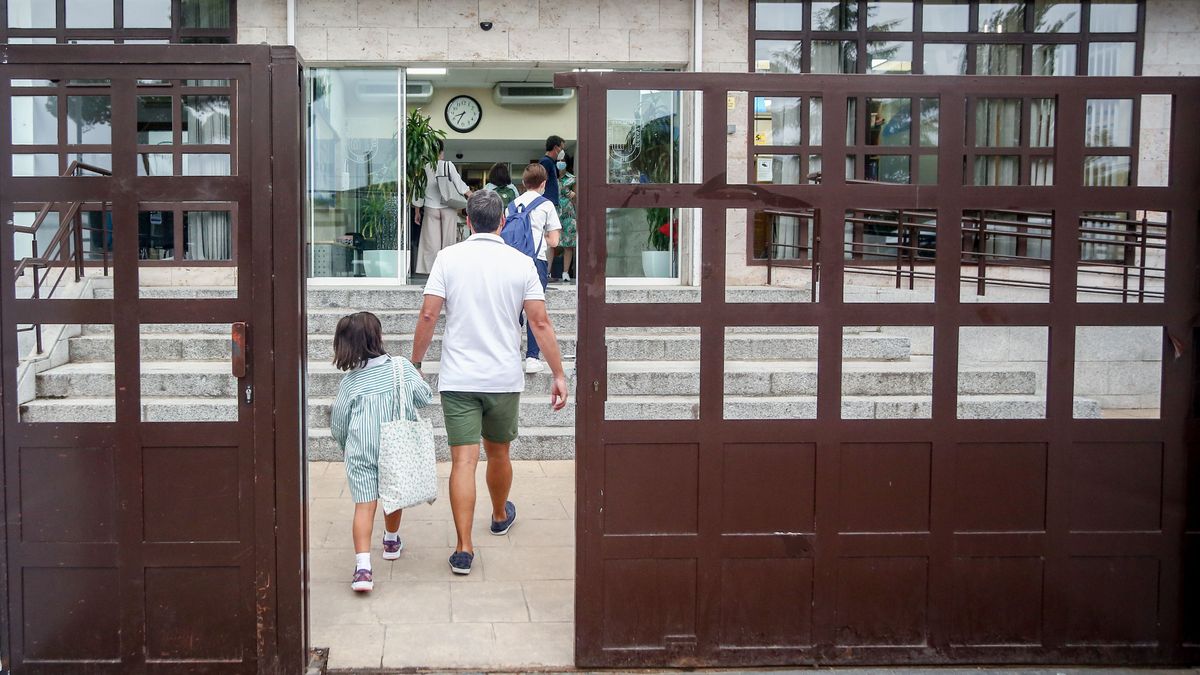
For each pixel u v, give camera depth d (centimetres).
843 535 349
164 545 329
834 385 346
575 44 815
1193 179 346
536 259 629
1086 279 810
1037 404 625
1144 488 354
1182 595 356
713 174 338
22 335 624
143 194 322
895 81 340
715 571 347
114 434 326
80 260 674
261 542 331
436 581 429
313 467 614
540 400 654
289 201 324
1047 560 353
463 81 1362
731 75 335
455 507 434
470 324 425
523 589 420
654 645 348
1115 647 356
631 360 704
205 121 813
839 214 342
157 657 332
